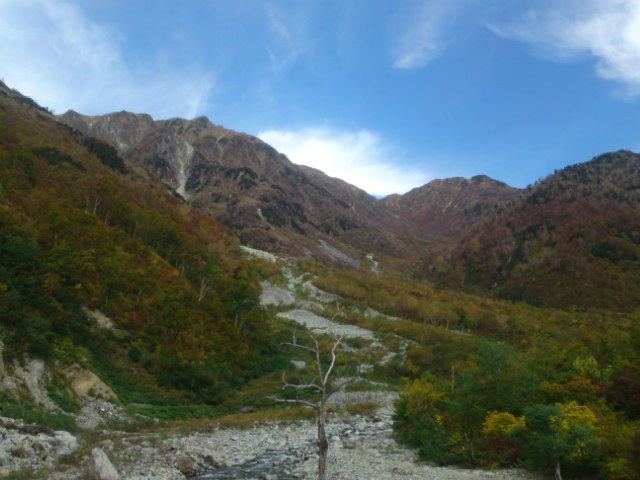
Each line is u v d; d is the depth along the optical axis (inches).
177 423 1178.0
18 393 980.6
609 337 1169.4
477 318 4192.9
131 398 1370.6
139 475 656.4
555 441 591.2
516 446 745.6
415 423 1028.5
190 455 823.7
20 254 1531.7
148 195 4227.4
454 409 865.5
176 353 1716.3
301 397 1840.6
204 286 2549.2
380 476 702.5
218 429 1153.4
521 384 836.0
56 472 584.4
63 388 1146.7
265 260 5866.1
